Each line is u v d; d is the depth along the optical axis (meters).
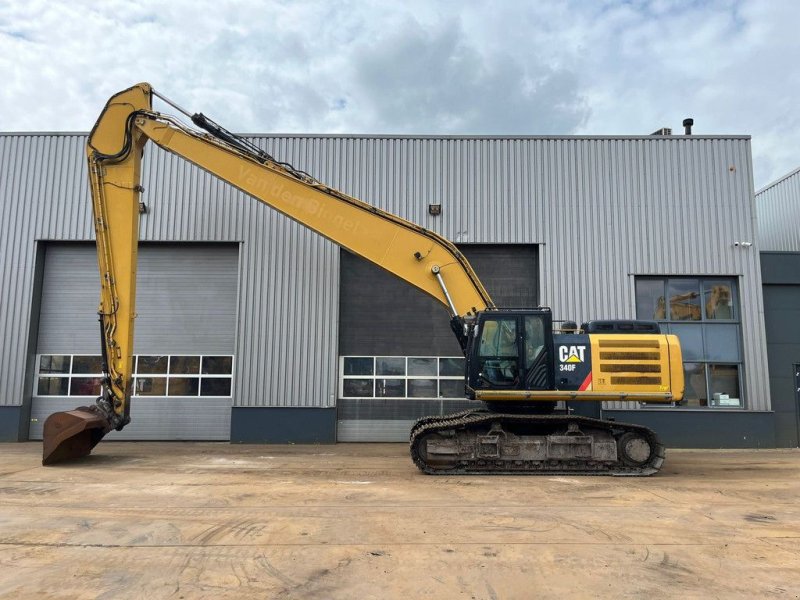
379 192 16.00
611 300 15.64
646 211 15.91
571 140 16.12
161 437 15.70
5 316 15.75
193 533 6.61
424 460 10.62
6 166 16.23
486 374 10.89
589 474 10.53
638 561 5.73
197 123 12.42
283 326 15.56
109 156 12.41
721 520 7.32
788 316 15.77
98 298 16.25
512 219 15.91
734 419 15.02
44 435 11.37
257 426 15.25
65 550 6.01
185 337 16.06
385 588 4.98
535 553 5.93
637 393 10.72
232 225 15.86
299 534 6.57
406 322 15.95
